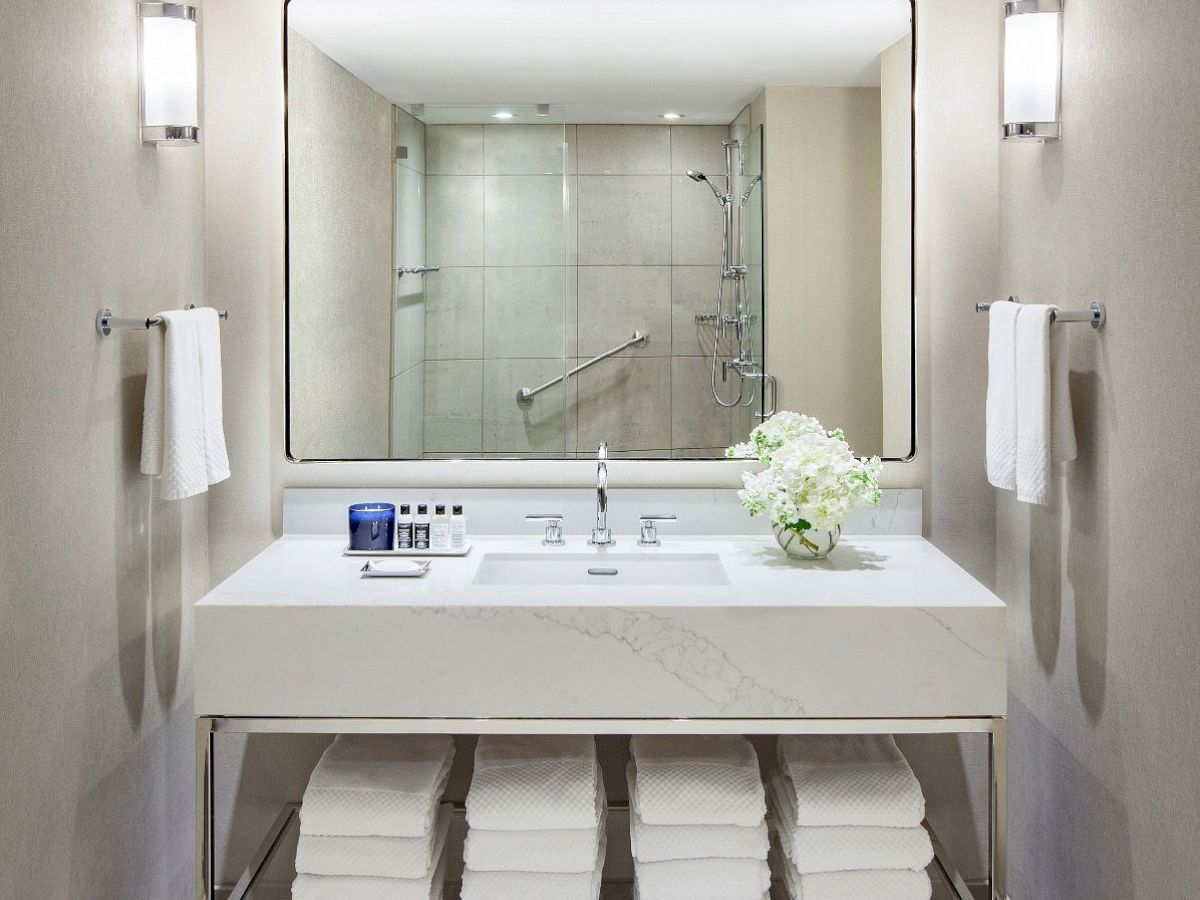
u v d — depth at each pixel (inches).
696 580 89.7
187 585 93.8
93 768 77.4
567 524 97.3
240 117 94.9
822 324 96.9
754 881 80.8
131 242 81.0
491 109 95.7
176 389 79.2
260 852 91.7
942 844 99.4
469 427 97.6
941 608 75.5
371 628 75.5
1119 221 73.8
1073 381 82.5
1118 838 76.0
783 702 75.9
